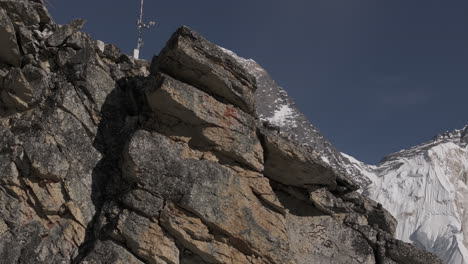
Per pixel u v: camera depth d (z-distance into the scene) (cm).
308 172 2480
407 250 2494
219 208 2170
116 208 2205
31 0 2662
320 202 2555
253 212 2230
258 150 2344
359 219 2612
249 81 2370
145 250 2086
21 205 2217
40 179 2253
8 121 2445
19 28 2566
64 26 2662
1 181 2222
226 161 2311
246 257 2173
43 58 2608
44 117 2367
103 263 2055
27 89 2447
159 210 2138
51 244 2178
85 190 2302
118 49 2769
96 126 2453
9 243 2144
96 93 2502
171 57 2273
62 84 2502
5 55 2555
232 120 2330
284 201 2567
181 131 2308
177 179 2181
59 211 2244
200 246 2116
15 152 2262
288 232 2489
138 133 2264
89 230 2244
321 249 2505
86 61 2559
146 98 2438
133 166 2205
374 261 2523
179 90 2245
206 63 2261
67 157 2312
